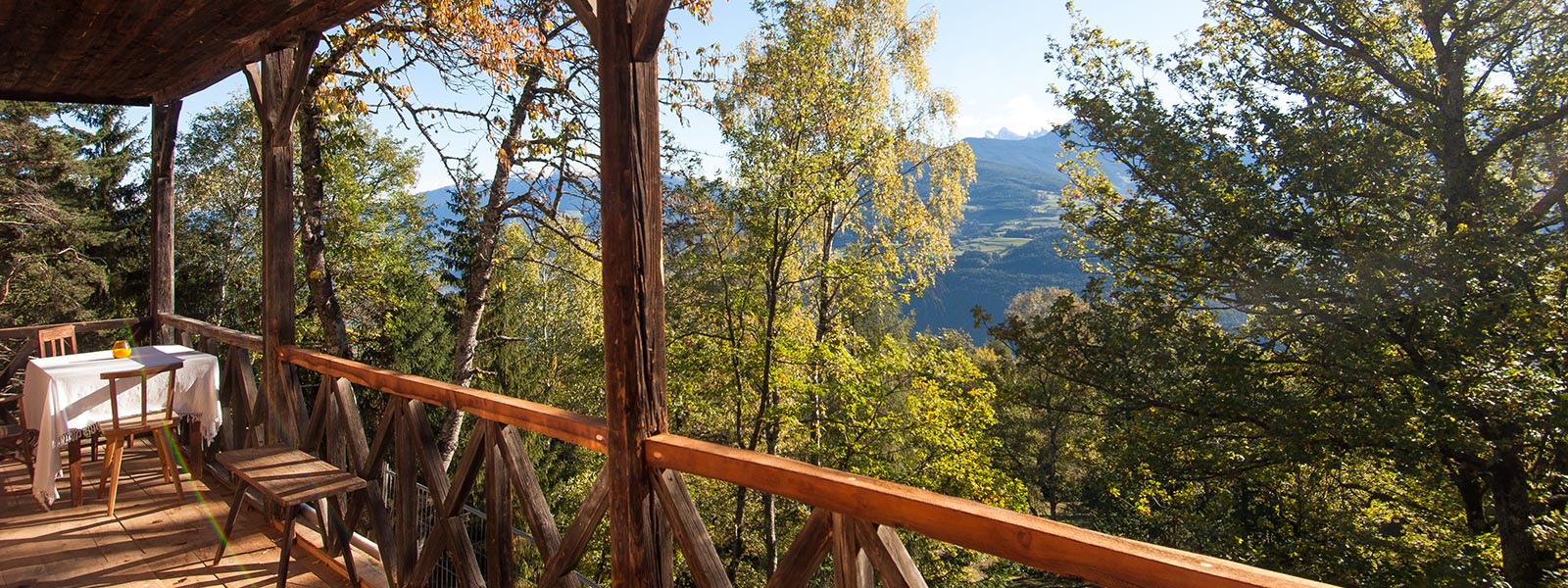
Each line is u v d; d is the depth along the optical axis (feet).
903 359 42.27
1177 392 34.53
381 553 9.75
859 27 46.42
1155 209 36.94
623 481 6.15
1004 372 49.98
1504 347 28.12
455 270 53.57
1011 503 41.55
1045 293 130.21
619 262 5.96
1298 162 32.99
